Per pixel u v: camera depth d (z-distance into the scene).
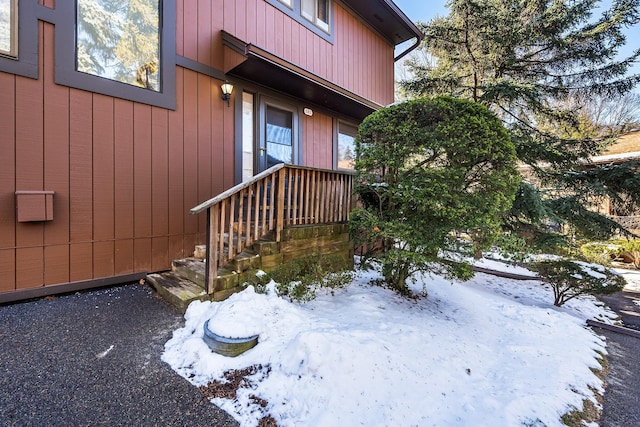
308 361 2.03
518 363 2.61
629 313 4.83
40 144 3.07
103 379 1.97
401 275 3.86
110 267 3.56
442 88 9.34
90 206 3.41
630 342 3.43
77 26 3.32
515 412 1.85
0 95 2.87
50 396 1.79
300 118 5.95
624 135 12.07
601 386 2.38
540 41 8.38
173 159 4.10
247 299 2.76
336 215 4.39
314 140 6.29
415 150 3.34
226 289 3.11
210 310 2.78
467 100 3.23
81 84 3.32
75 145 3.29
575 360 2.70
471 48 8.69
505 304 4.34
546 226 7.16
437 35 8.99
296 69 4.72
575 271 4.51
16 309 2.85
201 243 4.40
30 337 2.40
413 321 3.05
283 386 1.93
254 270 3.35
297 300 3.14
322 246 4.12
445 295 4.19
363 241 3.90
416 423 1.73
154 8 3.93
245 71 4.61
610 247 9.23
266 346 2.30
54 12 3.14
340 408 1.76
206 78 4.45
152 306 3.08
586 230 6.73
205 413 1.74
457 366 2.40
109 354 2.24
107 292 3.41
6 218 2.91
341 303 3.28
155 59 3.95
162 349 2.34
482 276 6.57
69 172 3.26
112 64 3.58
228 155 4.72
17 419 1.61
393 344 2.44
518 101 7.53
